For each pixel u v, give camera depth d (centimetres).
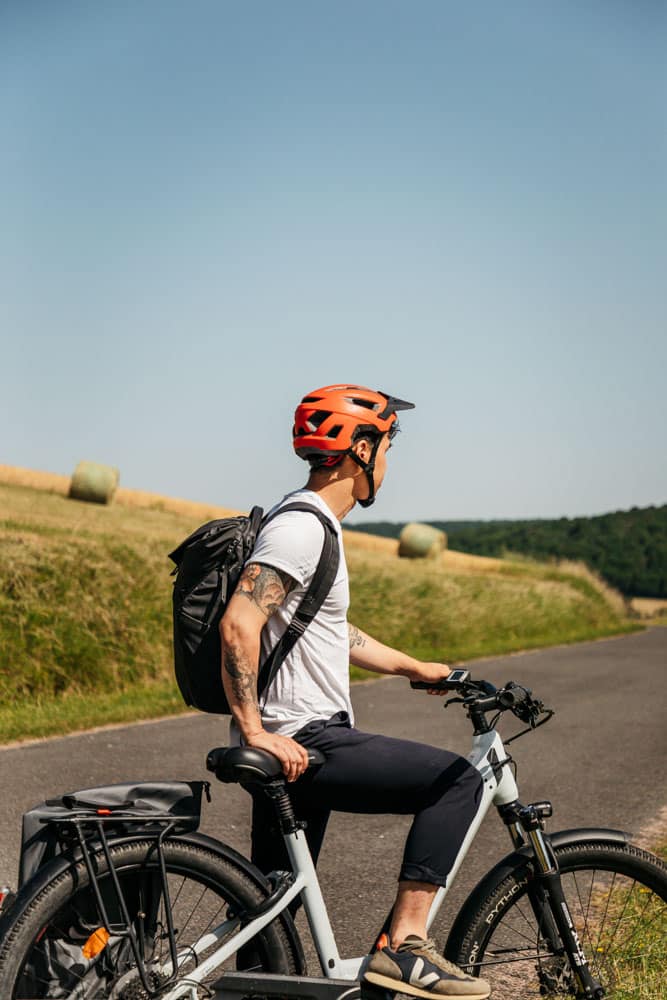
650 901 334
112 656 1244
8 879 499
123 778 728
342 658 287
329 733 279
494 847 596
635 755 882
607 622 2822
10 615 1183
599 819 655
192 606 274
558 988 308
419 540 3294
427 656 1717
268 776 264
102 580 1326
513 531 11012
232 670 264
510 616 2298
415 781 279
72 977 260
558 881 304
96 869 262
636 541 10175
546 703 1211
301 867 279
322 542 278
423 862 278
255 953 281
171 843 273
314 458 295
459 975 273
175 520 2952
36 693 1135
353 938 438
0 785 690
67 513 2598
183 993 265
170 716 1026
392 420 299
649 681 1453
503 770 304
